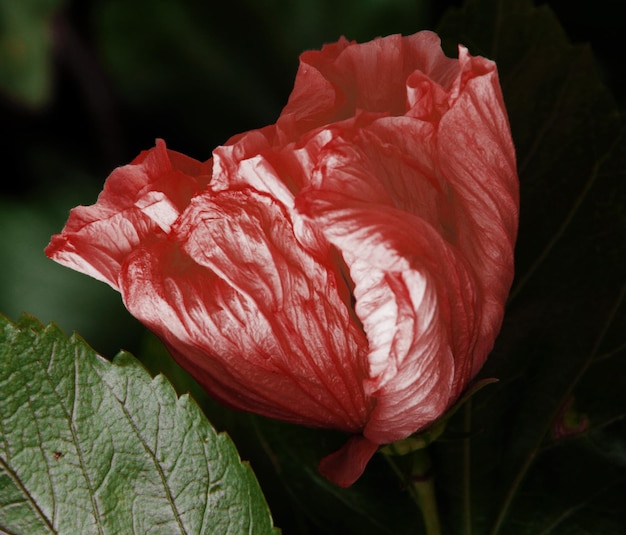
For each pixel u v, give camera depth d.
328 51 0.41
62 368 0.39
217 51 0.52
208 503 0.39
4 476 0.39
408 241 0.38
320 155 0.38
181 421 0.39
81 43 0.54
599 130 0.44
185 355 0.40
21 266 0.52
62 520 0.39
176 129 0.53
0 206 0.52
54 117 0.56
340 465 0.40
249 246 0.39
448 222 0.39
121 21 0.52
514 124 0.45
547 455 0.44
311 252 0.39
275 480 0.44
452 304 0.39
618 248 0.44
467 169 0.39
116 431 0.39
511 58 0.45
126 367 0.39
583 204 0.44
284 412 0.40
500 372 0.44
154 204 0.39
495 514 0.44
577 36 0.50
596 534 0.43
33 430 0.39
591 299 0.44
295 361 0.39
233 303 0.39
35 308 0.52
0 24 0.54
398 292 0.38
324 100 0.40
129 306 0.40
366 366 0.39
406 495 0.44
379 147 0.39
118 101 0.54
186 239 0.39
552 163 0.44
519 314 0.44
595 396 0.44
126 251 0.40
